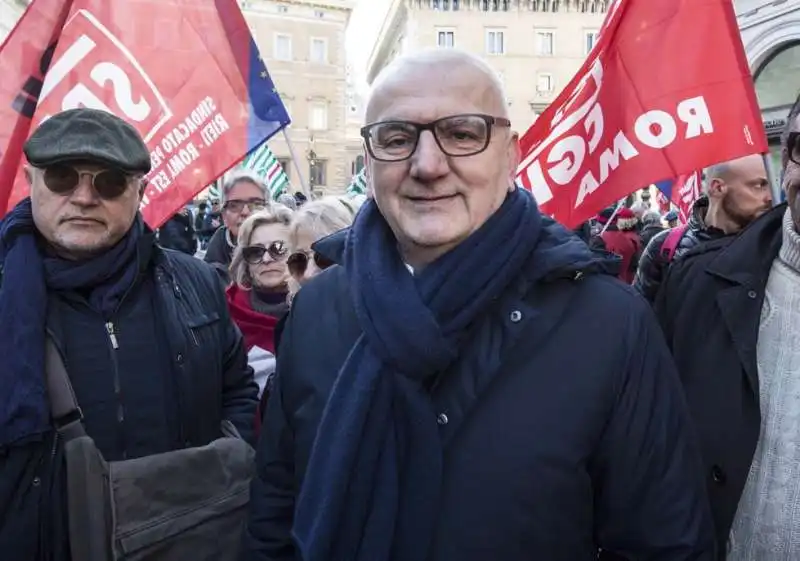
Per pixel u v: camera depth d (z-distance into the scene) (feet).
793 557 5.27
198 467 5.90
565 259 4.62
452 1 145.07
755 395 5.61
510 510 4.32
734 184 10.43
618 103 9.18
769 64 49.52
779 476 5.42
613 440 4.49
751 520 5.56
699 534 4.48
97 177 5.76
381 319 4.58
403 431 4.54
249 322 9.39
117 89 9.31
